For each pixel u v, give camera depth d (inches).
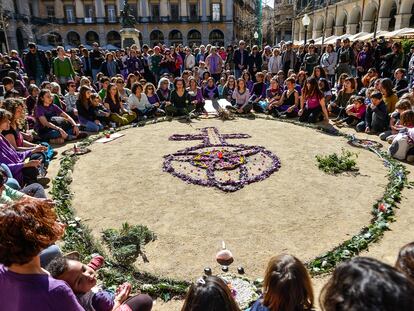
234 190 232.4
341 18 1689.2
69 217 199.5
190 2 2431.1
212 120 442.9
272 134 371.9
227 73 624.4
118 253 162.9
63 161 289.1
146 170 272.1
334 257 158.4
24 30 2037.4
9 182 193.2
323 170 265.4
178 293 142.3
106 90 438.0
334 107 438.3
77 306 82.6
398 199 215.0
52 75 597.9
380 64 553.9
